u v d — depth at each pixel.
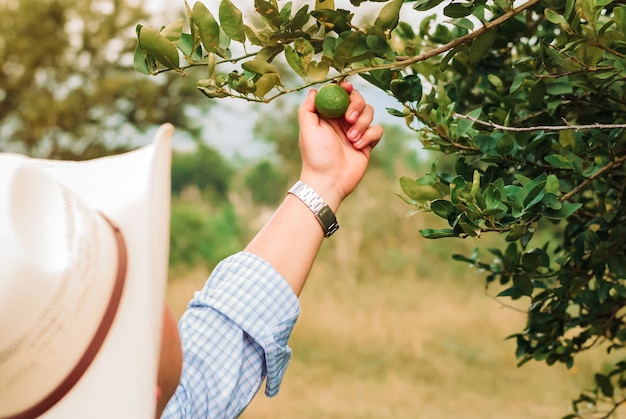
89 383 1.09
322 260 11.48
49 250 1.06
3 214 1.04
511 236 1.55
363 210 12.16
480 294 10.33
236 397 1.46
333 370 8.27
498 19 1.52
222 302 1.49
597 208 2.13
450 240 11.48
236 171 15.19
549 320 2.11
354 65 1.55
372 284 10.84
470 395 7.42
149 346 1.11
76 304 1.06
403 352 8.51
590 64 1.65
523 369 7.99
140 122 13.77
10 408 1.08
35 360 1.05
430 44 2.28
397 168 12.73
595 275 1.95
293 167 14.92
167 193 1.15
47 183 1.09
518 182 1.80
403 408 7.14
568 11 1.51
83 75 13.02
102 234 1.11
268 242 1.53
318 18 1.49
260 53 1.52
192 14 1.47
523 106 2.05
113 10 13.02
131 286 1.12
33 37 12.46
